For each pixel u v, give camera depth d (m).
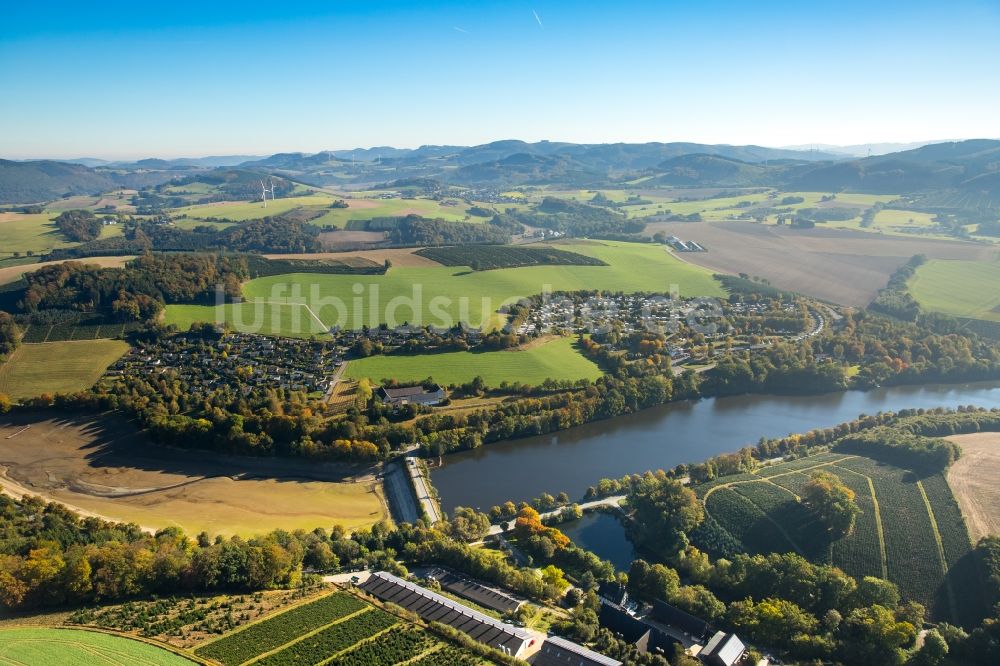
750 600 158.88
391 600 160.12
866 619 145.50
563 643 142.88
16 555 162.00
